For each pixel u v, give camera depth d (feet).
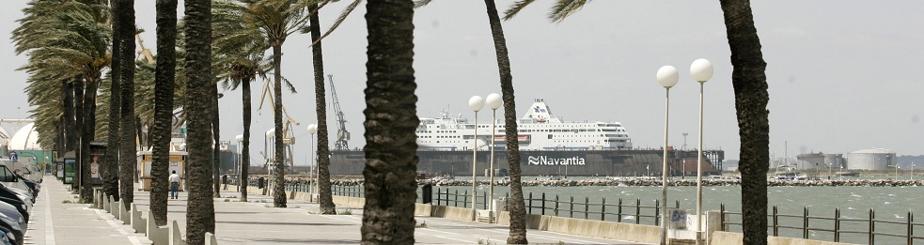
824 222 542.57
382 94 70.44
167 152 181.37
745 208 102.68
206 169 142.82
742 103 102.22
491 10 218.59
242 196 463.83
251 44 392.47
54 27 377.50
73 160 543.39
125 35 268.00
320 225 268.62
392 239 70.59
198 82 142.00
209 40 143.23
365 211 71.26
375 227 70.69
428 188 355.56
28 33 449.06
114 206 268.41
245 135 473.67
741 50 101.65
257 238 217.36
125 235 200.54
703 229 208.85
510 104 216.95
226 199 484.33
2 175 347.36
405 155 70.79
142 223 209.36
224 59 420.77
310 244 202.39
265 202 453.99
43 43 389.19
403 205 70.85
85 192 361.30
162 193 182.19
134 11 270.05
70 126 542.57
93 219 253.65
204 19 142.51
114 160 305.12
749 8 101.86
